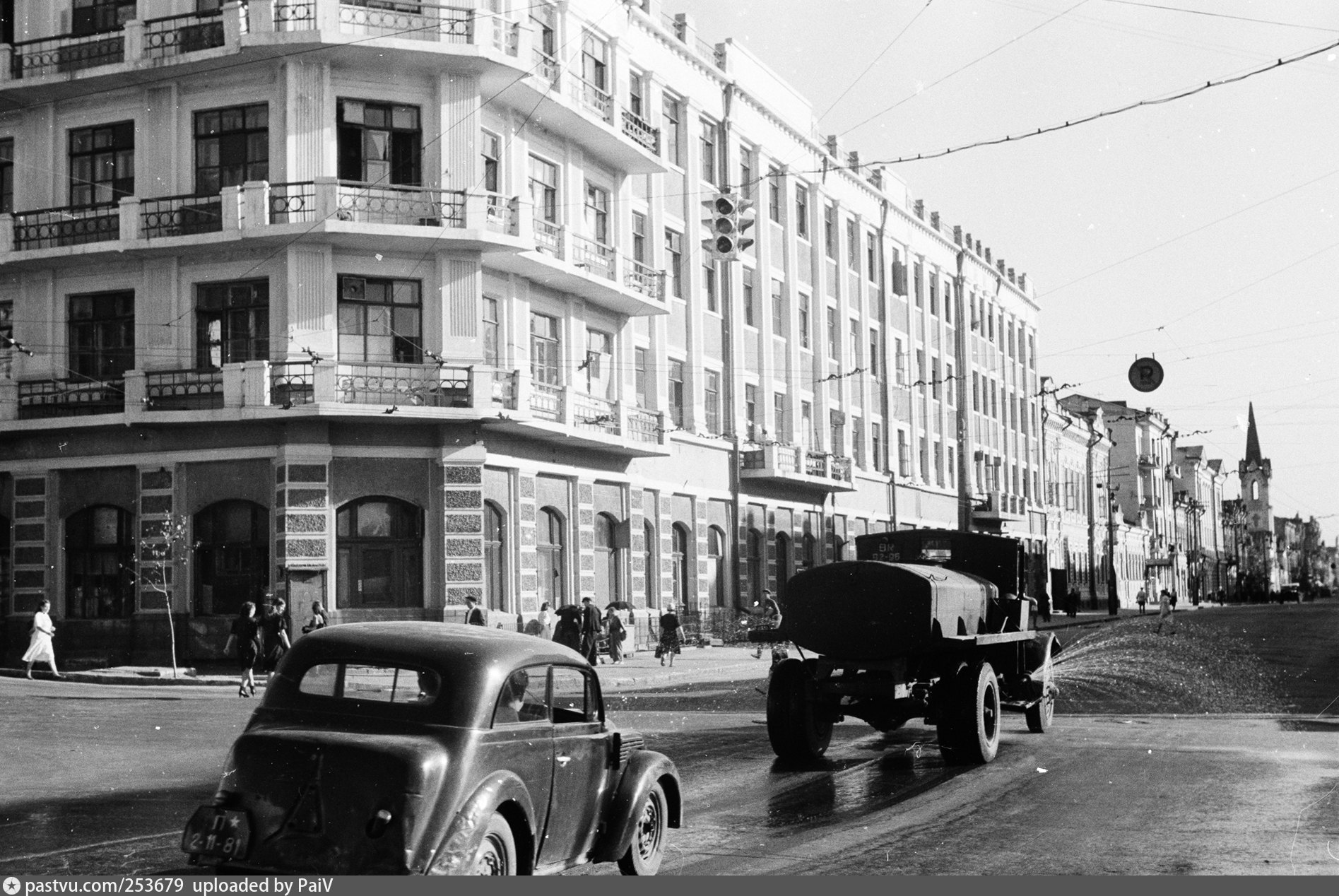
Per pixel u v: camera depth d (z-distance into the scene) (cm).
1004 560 1812
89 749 1620
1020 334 8694
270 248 3091
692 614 4331
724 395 4684
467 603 2962
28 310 3300
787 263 5247
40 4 3312
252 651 2541
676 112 4472
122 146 3275
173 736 1780
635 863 855
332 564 3042
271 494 3086
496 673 730
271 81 3120
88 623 3212
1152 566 11512
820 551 5441
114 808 1180
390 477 3116
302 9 3041
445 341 3147
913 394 6594
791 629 1552
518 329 3447
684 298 4462
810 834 1041
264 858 670
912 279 6712
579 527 3688
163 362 3162
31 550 3266
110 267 3241
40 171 3309
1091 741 1708
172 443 3152
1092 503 8906
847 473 5431
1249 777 1355
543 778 754
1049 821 1095
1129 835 1030
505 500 3347
